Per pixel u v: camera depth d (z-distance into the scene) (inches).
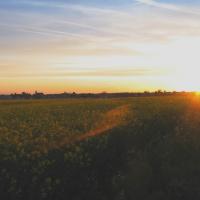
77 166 521.7
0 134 737.6
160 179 509.0
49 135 714.2
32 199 449.1
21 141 669.9
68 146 595.5
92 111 1213.7
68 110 1314.0
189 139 660.7
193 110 1107.3
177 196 469.4
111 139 662.5
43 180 479.8
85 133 719.7
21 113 1259.8
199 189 475.5
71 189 481.4
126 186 490.3
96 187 490.3
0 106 1824.6
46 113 1226.0
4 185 462.6
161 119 892.6
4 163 521.0
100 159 566.9
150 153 594.9
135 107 1312.7
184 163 553.0
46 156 546.3
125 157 584.7
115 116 1007.6
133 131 726.5
